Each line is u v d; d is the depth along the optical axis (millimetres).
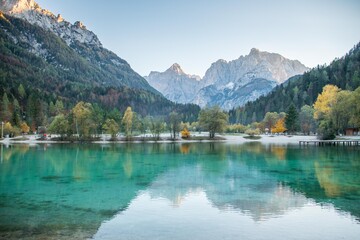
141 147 104188
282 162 61438
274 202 30688
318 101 135250
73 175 46750
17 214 26578
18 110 198625
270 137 163125
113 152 84750
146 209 28344
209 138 150375
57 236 21688
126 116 143375
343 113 113500
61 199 31859
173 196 33312
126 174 47656
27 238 21281
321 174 47031
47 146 107312
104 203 30344
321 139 124188
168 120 163000
